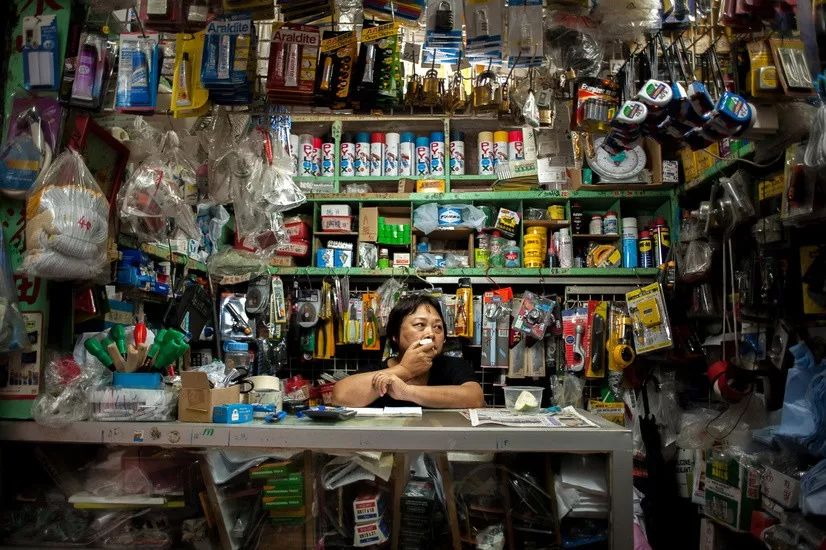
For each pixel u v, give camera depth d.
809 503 1.57
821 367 1.76
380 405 1.98
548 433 1.16
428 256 3.15
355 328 3.01
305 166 3.21
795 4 1.55
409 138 3.28
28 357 1.36
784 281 2.01
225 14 1.64
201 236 2.50
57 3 1.53
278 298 2.91
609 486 1.16
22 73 1.51
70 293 1.49
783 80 1.61
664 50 1.68
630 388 2.84
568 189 3.08
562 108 1.98
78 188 1.36
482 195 3.10
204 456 1.23
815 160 1.54
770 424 2.07
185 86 1.64
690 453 2.50
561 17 1.68
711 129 1.61
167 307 2.15
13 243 1.45
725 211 2.22
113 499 1.25
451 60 1.85
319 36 1.69
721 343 2.47
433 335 2.10
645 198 3.08
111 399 1.27
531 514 1.21
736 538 2.11
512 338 2.99
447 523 1.20
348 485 1.23
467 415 1.40
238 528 1.22
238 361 2.56
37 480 1.37
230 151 1.87
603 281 3.02
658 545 2.40
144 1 1.60
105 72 1.58
